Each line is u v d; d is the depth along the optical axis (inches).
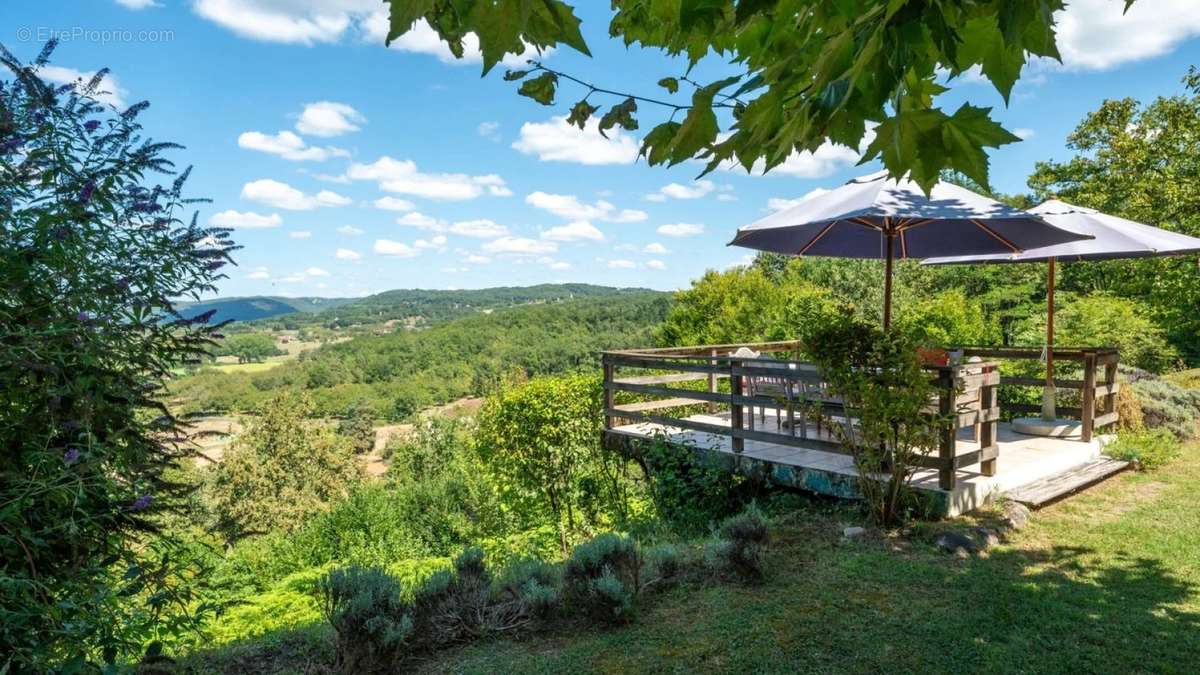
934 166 45.0
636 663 141.9
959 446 295.1
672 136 58.7
